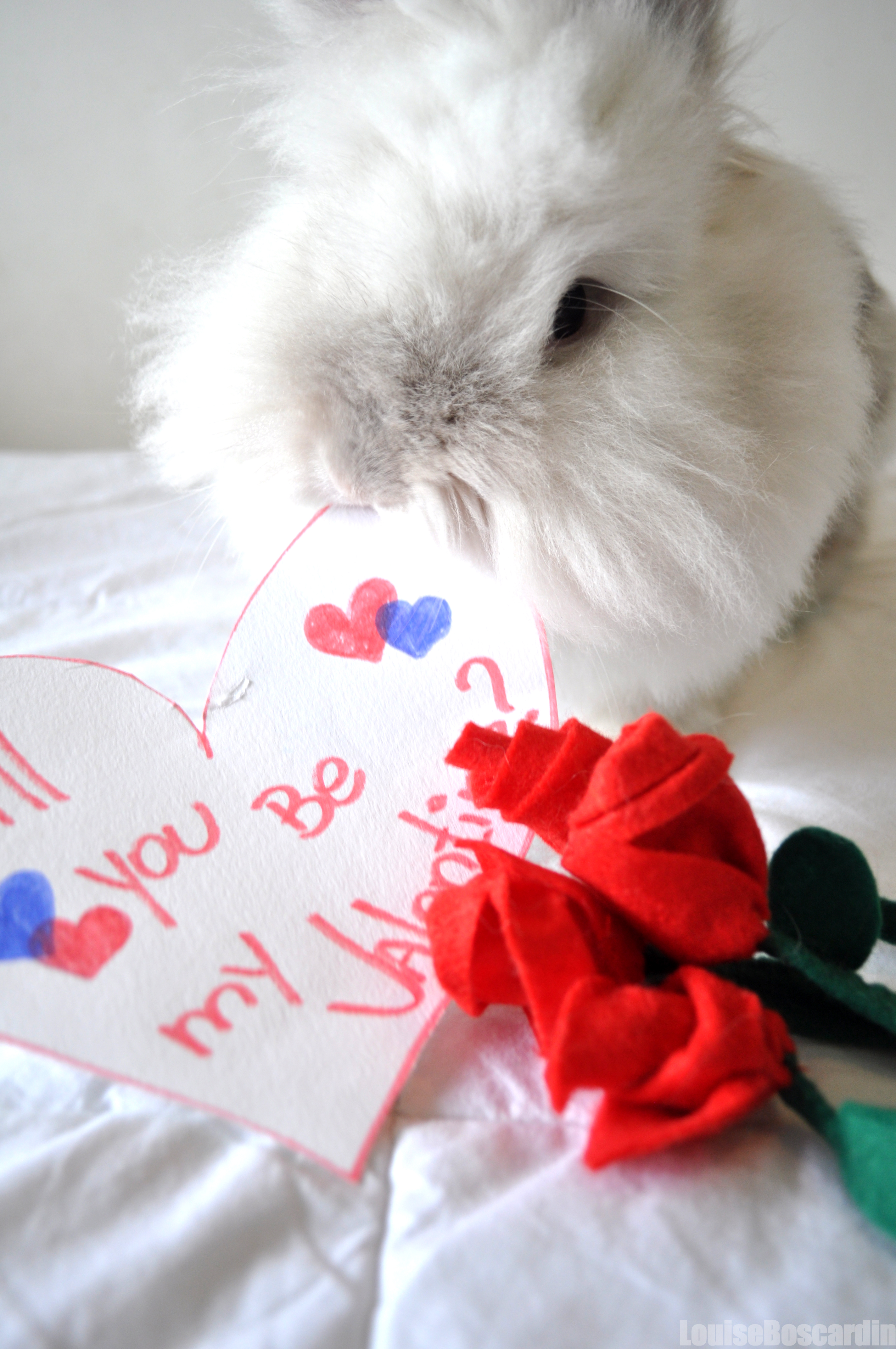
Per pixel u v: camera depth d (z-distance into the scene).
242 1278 0.20
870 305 0.37
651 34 0.30
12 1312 0.19
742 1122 0.22
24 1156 0.21
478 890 0.23
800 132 0.62
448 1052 0.24
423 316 0.28
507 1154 0.22
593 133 0.28
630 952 0.23
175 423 0.34
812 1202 0.21
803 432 0.31
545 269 0.28
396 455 0.28
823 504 0.33
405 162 0.29
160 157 0.80
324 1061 0.23
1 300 0.85
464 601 0.29
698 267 0.31
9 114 0.78
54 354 0.87
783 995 0.24
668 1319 0.19
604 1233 0.20
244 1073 0.22
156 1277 0.19
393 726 0.28
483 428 0.28
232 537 0.38
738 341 0.31
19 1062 0.24
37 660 0.27
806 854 0.24
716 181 0.32
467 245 0.28
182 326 0.35
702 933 0.22
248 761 0.27
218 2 0.75
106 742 0.26
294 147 0.33
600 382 0.29
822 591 0.43
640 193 0.28
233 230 0.55
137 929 0.24
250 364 0.30
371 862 0.26
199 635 0.46
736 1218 0.20
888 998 0.22
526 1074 0.23
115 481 0.68
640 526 0.29
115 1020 0.23
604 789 0.22
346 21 0.32
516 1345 0.19
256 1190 0.21
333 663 0.28
